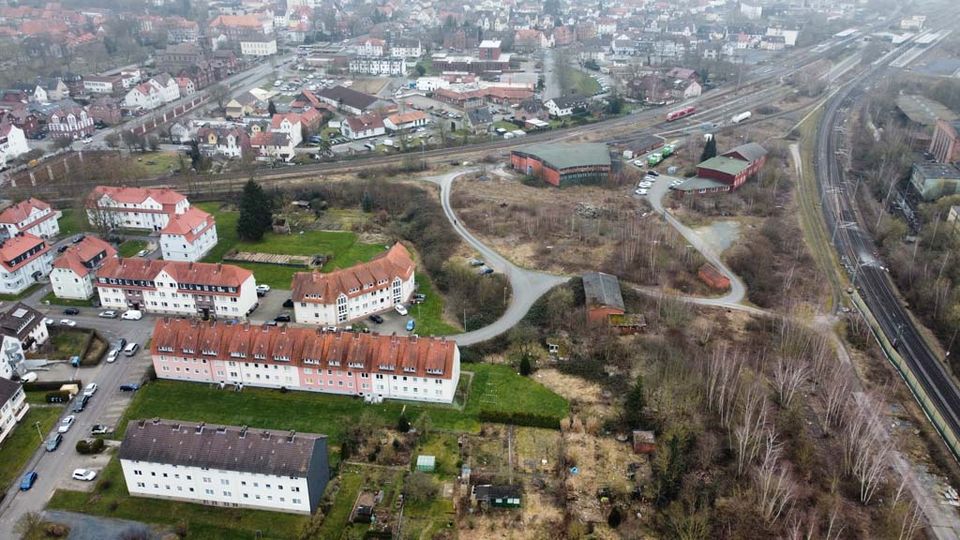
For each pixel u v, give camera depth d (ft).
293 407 498.28
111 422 479.00
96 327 589.32
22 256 649.20
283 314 612.70
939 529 401.70
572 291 630.33
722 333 588.50
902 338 595.88
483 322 601.21
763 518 403.13
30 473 428.56
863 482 414.82
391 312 624.18
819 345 557.74
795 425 475.72
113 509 411.54
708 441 461.78
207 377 520.01
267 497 410.31
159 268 606.55
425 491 416.05
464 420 487.20
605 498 419.54
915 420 492.95
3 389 465.47
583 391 517.96
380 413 494.18
